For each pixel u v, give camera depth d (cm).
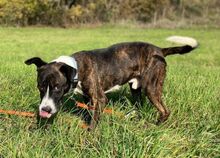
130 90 797
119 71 688
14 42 2488
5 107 702
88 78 645
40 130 603
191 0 5544
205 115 729
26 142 545
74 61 630
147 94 718
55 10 4041
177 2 5466
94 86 652
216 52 2583
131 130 595
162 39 3228
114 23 4469
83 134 609
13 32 3098
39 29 3544
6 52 1984
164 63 725
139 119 707
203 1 5622
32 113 679
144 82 714
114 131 575
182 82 919
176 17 5131
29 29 3456
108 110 680
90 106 659
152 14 4994
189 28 4456
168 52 740
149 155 522
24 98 732
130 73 704
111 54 687
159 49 732
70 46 2514
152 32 3844
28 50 2169
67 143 557
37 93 755
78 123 618
